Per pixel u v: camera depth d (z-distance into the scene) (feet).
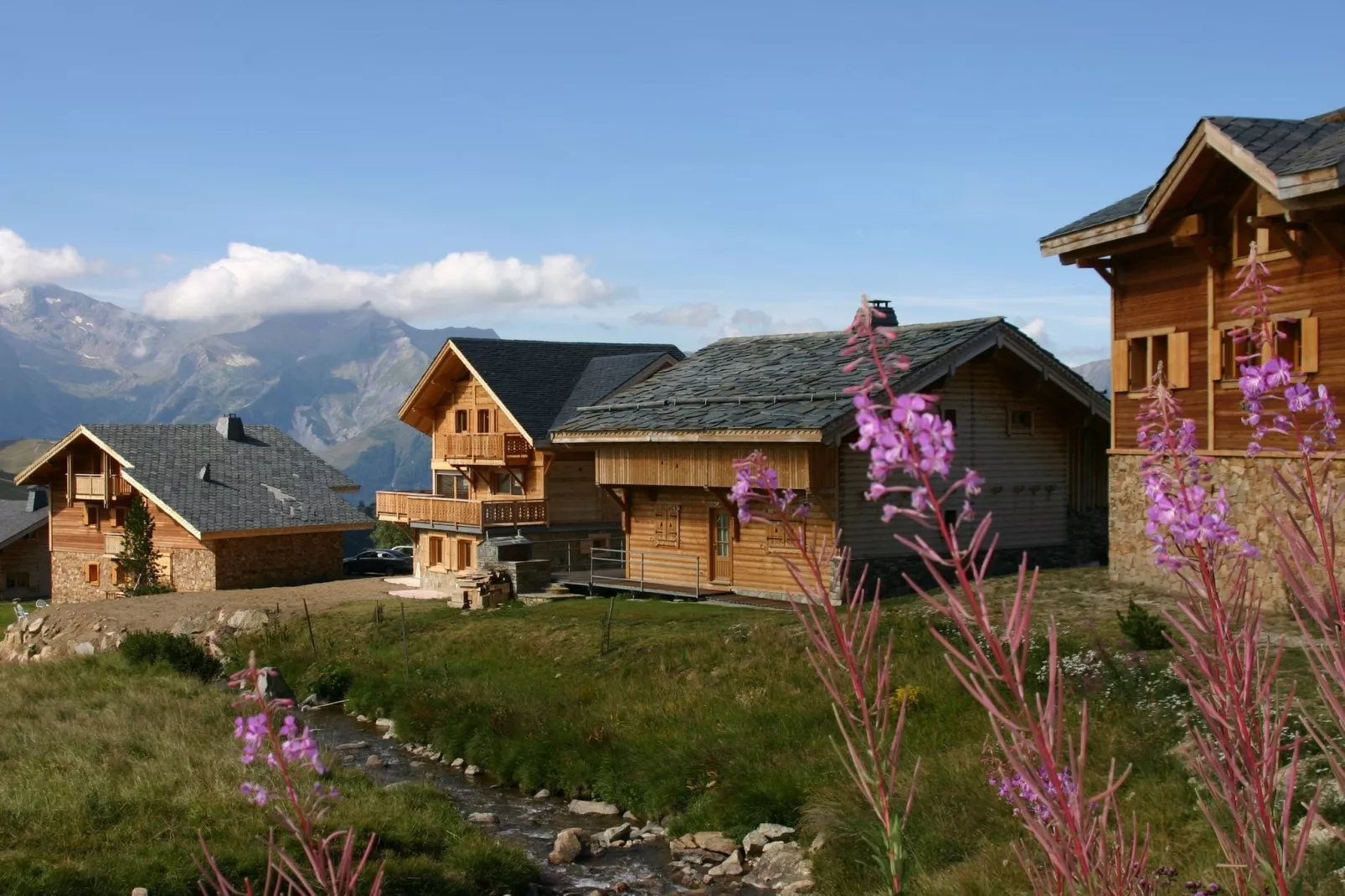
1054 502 102.47
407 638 94.99
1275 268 62.03
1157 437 11.34
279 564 155.43
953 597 9.18
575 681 75.05
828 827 46.11
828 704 59.21
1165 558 11.10
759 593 95.45
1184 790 36.27
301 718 79.20
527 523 130.41
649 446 101.50
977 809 40.73
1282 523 11.70
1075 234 73.15
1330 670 10.77
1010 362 97.55
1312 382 59.36
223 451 172.24
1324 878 26.81
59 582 178.81
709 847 50.06
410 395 150.71
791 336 116.47
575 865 49.39
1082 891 10.71
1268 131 59.62
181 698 74.64
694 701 65.16
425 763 67.77
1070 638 56.34
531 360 142.72
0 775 52.24
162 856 40.88
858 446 8.71
